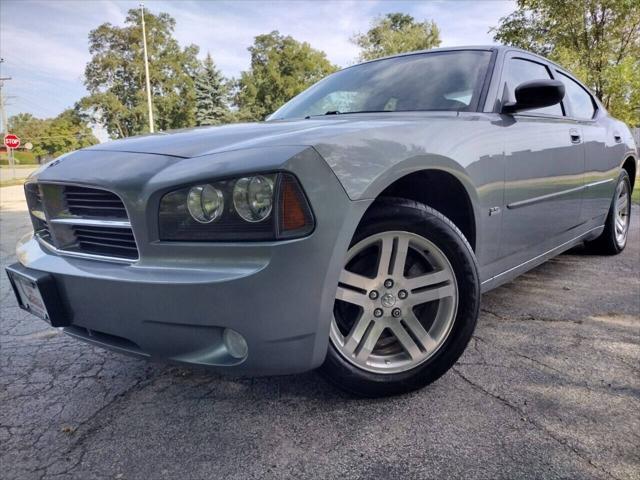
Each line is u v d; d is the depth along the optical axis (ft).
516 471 4.94
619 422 5.72
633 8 40.91
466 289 6.34
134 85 143.23
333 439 5.56
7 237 21.54
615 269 12.49
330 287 5.15
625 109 43.80
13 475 5.19
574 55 42.01
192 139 6.13
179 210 5.11
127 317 5.32
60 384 7.22
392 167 5.56
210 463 5.25
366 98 8.79
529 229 8.41
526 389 6.51
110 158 6.05
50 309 5.84
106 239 5.78
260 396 6.57
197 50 154.20
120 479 5.06
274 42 150.10
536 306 9.75
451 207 7.03
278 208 4.83
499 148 7.27
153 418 6.18
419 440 5.48
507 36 47.01
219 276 4.88
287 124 6.63
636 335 8.25
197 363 5.22
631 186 14.37
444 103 8.02
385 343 6.44
